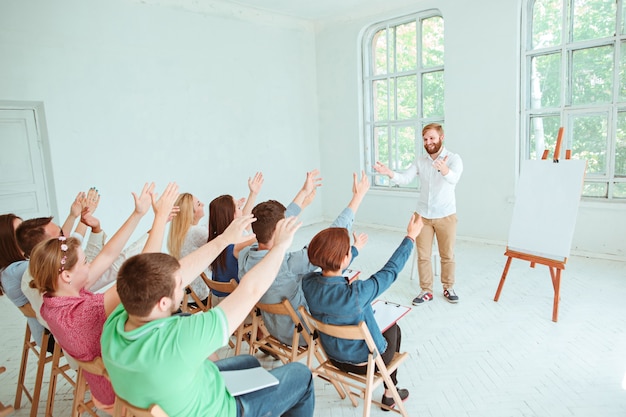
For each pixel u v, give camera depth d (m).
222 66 5.88
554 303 3.24
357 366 2.04
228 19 5.89
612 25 4.40
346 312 1.88
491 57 5.15
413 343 3.06
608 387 2.44
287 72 6.71
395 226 6.50
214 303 2.83
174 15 5.32
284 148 6.80
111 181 4.96
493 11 5.05
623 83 4.41
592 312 3.36
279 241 1.45
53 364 2.21
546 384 2.50
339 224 2.39
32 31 4.25
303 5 6.03
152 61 5.16
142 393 1.24
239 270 2.40
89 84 4.69
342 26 6.62
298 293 2.29
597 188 4.74
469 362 2.78
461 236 5.78
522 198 3.54
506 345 2.96
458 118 5.55
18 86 4.21
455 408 2.33
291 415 1.78
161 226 1.88
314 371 2.24
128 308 1.24
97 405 1.76
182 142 5.54
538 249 3.37
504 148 5.21
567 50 4.71
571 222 3.21
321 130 7.27
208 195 5.89
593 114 4.65
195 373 1.30
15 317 3.84
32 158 4.54
